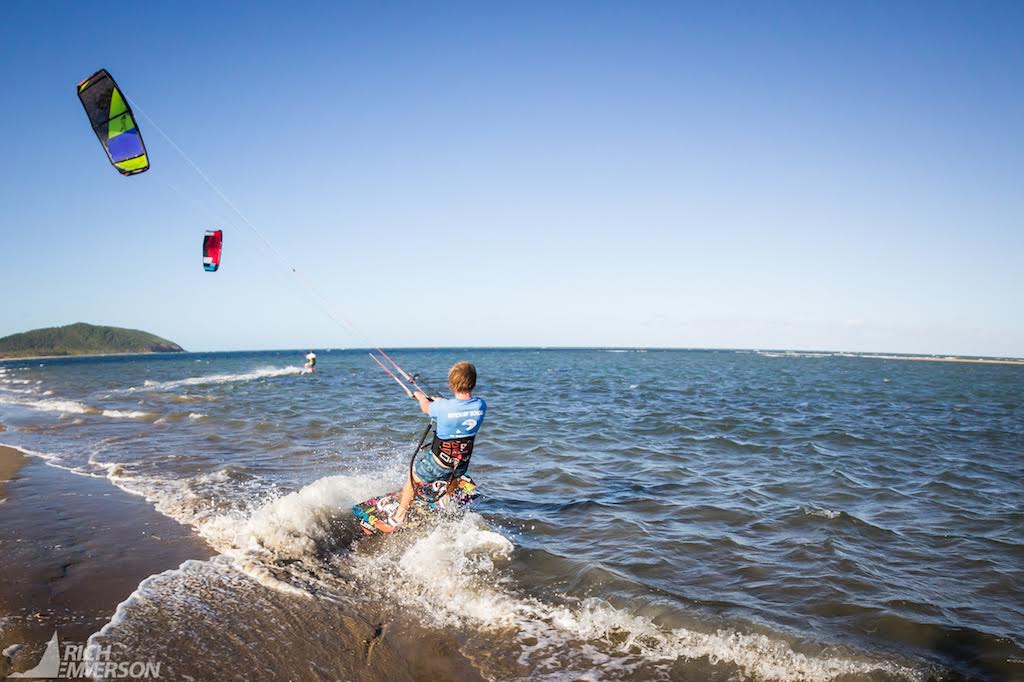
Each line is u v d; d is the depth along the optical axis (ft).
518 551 19.17
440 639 13.84
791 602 15.88
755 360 312.50
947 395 89.71
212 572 16.90
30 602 14.65
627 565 18.22
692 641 13.82
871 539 21.26
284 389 87.30
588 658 13.14
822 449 39.93
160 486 26.66
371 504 21.20
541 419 53.01
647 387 94.94
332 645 13.35
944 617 15.16
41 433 43.32
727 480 30.22
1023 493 28.55
